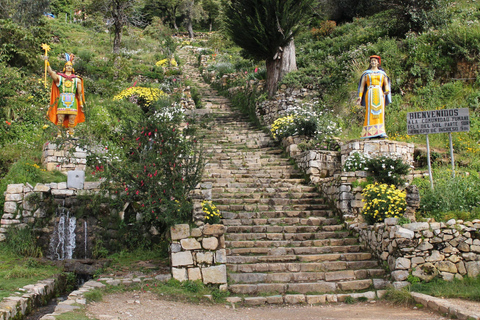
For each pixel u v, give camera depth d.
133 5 30.95
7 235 9.12
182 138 8.71
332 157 11.73
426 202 8.65
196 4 53.81
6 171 11.20
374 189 8.85
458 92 14.23
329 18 30.19
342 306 6.71
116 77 22.31
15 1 24.75
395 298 6.71
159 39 41.59
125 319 5.43
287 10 16.75
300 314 6.20
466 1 20.23
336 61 17.64
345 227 9.33
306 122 13.45
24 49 17.66
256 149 14.16
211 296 6.78
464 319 5.37
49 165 11.12
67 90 11.46
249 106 18.73
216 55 31.67
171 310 6.05
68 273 7.81
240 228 9.05
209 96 22.42
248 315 6.14
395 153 10.68
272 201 10.34
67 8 44.22
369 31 21.25
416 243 7.33
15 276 7.33
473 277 7.07
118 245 9.08
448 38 15.37
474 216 7.90
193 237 7.32
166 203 7.59
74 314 5.34
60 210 9.33
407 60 15.56
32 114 14.25
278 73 17.78
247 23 17.34
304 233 8.98
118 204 9.19
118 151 11.62
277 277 7.50
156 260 8.53
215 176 11.73
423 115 9.79
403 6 18.53
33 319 5.90
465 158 11.19
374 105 10.92
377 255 8.10
